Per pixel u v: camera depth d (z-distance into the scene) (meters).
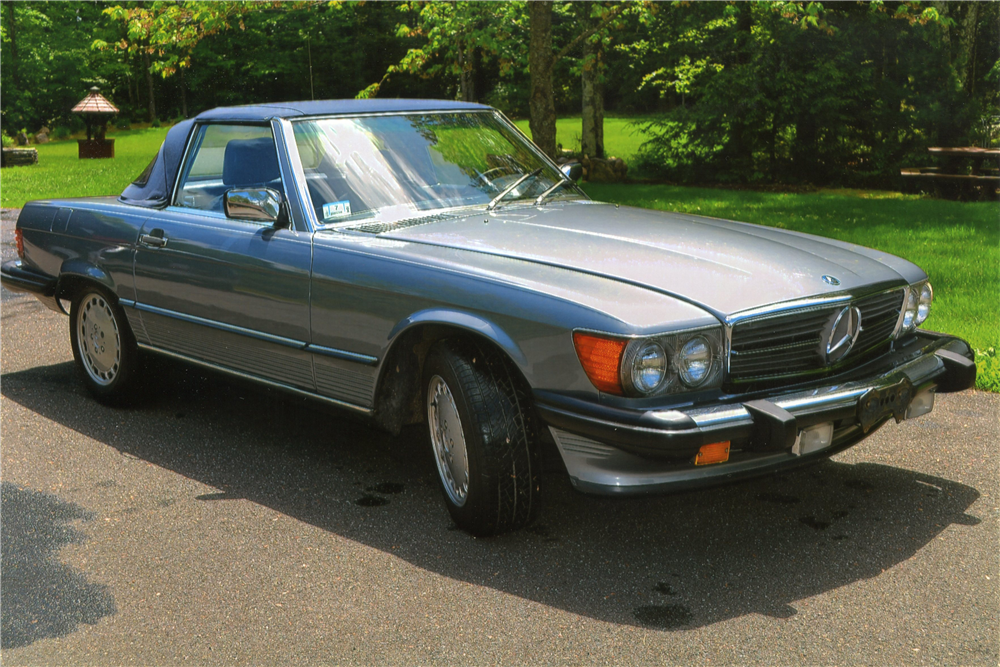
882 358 3.74
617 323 3.10
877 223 12.55
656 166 22.81
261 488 4.20
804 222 12.80
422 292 3.63
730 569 3.36
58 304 5.62
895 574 3.29
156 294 4.87
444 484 3.80
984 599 3.10
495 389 3.47
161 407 5.39
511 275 3.47
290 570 3.42
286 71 47.03
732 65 21.72
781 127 21.45
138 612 3.14
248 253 4.30
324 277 3.97
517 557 3.49
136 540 3.69
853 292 3.53
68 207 5.49
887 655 2.78
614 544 3.58
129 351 5.18
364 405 3.99
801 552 3.48
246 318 4.39
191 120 4.98
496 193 4.52
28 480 4.32
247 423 5.11
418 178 4.43
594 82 23.14
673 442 3.01
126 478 4.33
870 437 4.71
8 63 52.78
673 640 2.89
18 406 5.40
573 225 4.08
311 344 4.12
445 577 3.34
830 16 19.98
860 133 20.91
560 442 3.33
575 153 23.80
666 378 3.14
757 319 3.24
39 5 55.69
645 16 13.42
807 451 3.26
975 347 5.98
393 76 43.19
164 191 5.00
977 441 4.61
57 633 3.02
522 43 16.61
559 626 2.99
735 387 3.29
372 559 3.49
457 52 18.67
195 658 2.86
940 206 14.89
